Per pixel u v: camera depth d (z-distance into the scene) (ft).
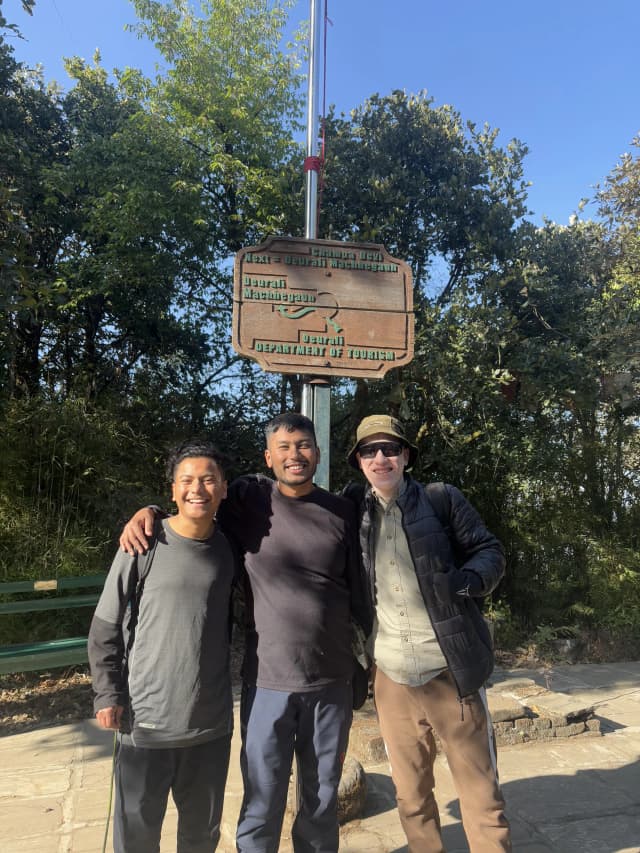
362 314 10.24
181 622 6.42
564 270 22.57
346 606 7.31
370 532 7.54
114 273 21.06
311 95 10.91
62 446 18.37
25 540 17.34
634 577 21.83
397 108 22.53
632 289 22.03
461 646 7.18
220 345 25.64
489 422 20.63
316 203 10.67
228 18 23.40
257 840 6.66
